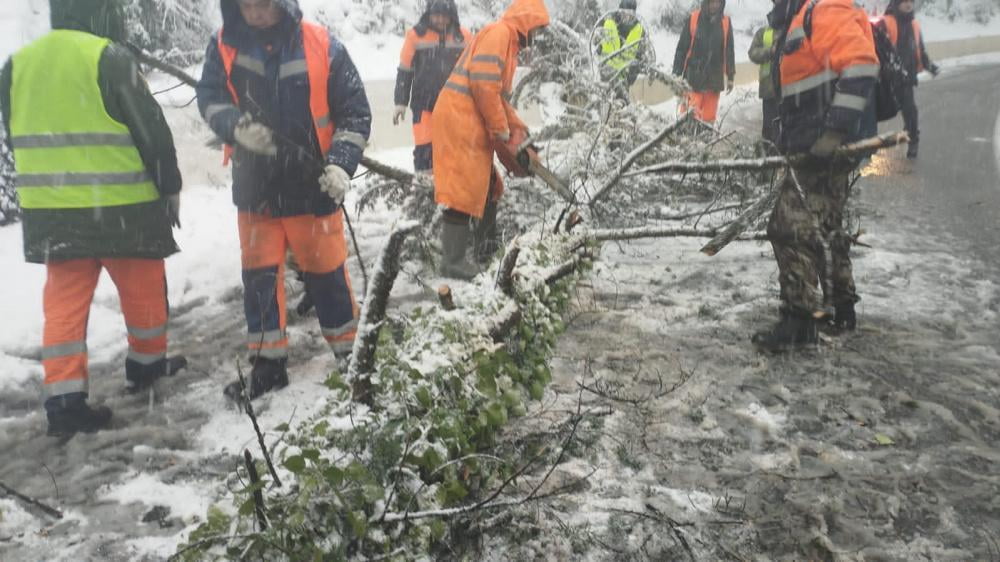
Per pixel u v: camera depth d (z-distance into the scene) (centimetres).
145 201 361
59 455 339
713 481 308
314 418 236
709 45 1004
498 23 485
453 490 247
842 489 303
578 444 328
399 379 245
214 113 363
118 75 342
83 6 352
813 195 424
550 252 402
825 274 411
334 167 357
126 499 305
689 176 650
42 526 290
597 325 462
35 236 344
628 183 604
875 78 376
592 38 700
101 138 345
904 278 532
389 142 981
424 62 654
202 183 796
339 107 380
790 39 401
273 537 186
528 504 287
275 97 366
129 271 370
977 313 473
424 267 551
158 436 347
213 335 463
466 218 516
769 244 618
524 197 604
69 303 352
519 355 330
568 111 701
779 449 332
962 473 315
